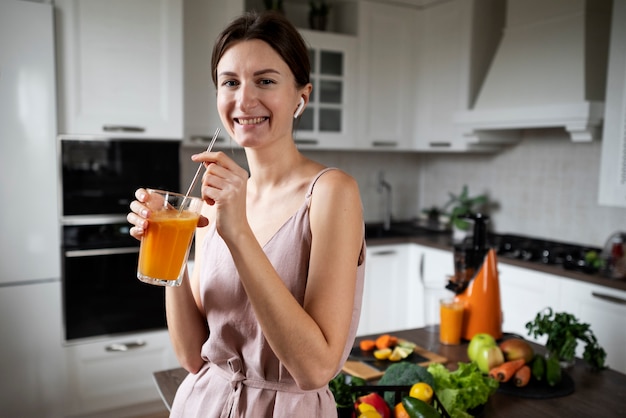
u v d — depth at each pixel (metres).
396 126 3.77
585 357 1.54
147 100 2.78
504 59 3.23
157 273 0.92
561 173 3.30
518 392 1.38
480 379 1.26
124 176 2.78
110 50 2.67
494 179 3.76
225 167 0.80
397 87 3.74
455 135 3.52
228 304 0.96
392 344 1.69
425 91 3.74
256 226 0.99
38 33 2.48
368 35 3.59
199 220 0.97
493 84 3.24
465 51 3.41
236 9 3.07
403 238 3.57
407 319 3.64
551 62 2.92
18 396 2.57
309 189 0.94
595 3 2.81
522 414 1.27
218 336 0.99
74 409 2.70
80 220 2.67
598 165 3.09
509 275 2.96
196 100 3.05
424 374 1.26
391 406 1.20
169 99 2.82
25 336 2.57
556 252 3.00
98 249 2.70
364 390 1.21
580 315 2.59
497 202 3.75
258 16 0.91
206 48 3.04
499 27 3.49
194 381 1.07
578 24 2.81
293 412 0.93
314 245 0.89
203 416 1.01
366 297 3.46
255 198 1.03
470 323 1.78
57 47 2.56
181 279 0.95
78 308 2.68
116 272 2.76
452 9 3.49
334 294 0.86
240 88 0.89
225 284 0.96
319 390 0.98
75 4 2.58
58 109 2.59
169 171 2.91
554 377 1.41
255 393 0.96
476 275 1.79
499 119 3.04
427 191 4.36
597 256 2.77
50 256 2.60
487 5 3.42
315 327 0.82
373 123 3.68
